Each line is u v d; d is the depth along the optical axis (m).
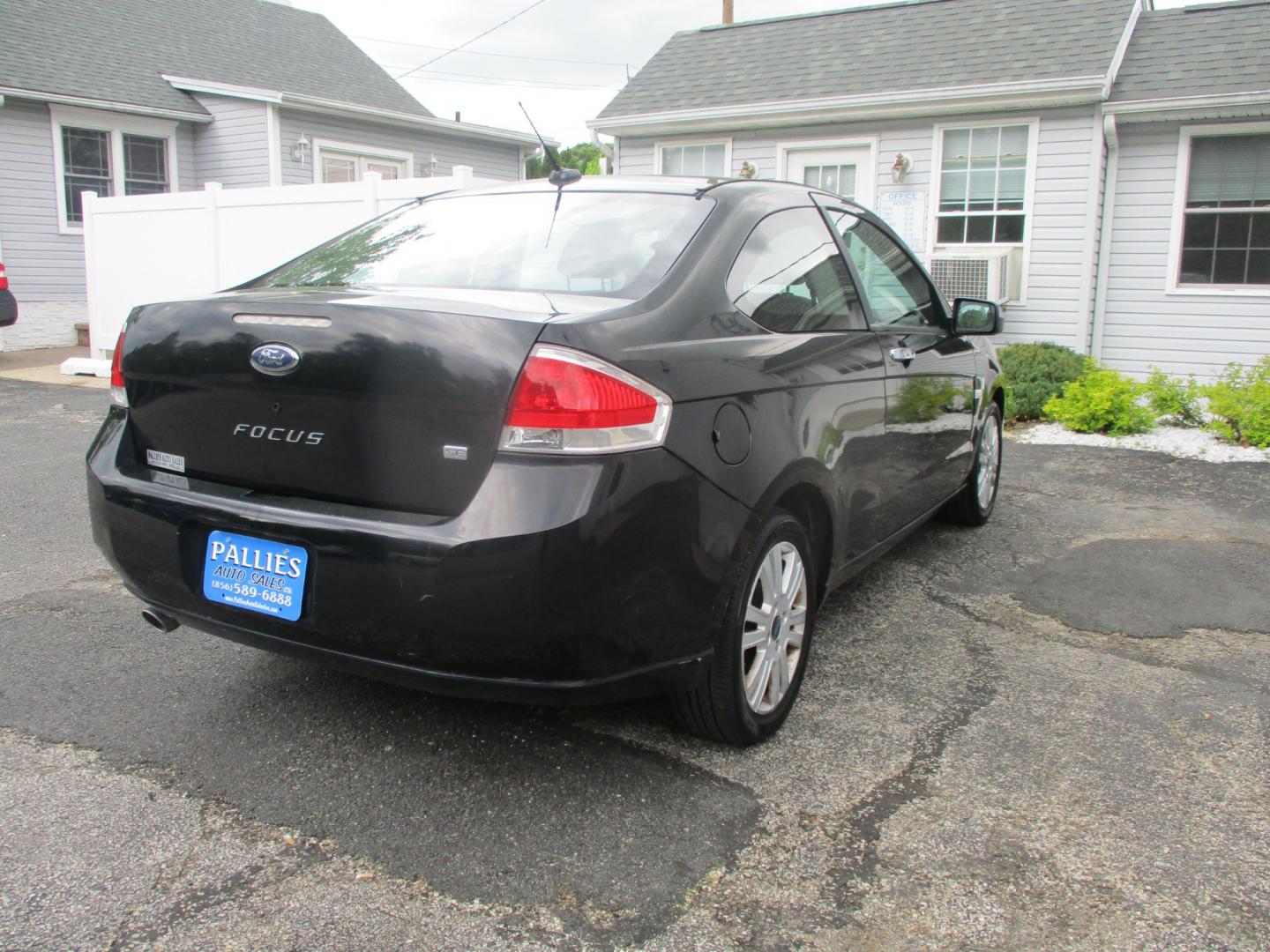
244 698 3.10
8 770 2.64
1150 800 2.61
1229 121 9.58
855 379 3.27
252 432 2.52
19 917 2.07
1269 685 3.36
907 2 12.25
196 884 2.19
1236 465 6.87
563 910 2.13
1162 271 10.12
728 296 2.83
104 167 14.12
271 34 18.09
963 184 10.56
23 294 13.30
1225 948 2.05
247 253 9.66
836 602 4.16
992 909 2.16
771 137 11.52
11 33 14.16
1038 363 8.95
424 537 2.24
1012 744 2.91
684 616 2.46
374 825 2.43
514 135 18.28
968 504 5.16
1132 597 4.23
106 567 4.36
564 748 2.83
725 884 2.23
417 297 2.55
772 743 2.89
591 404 2.24
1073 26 10.57
